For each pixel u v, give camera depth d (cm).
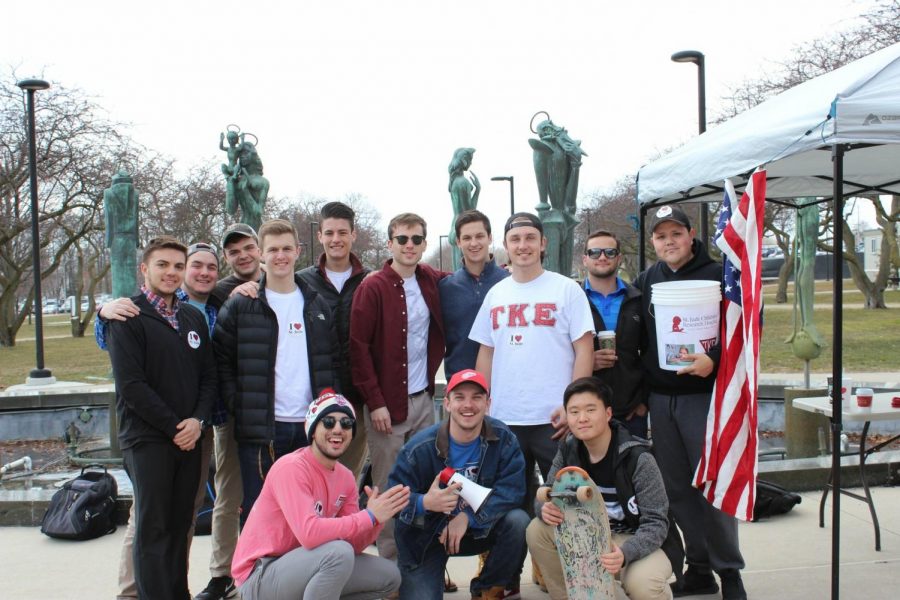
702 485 388
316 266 484
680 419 404
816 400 564
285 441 405
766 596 408
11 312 3009
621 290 434
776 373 1312
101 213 2583
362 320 429
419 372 446
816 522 536
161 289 379
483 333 423
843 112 335
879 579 428
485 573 388
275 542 346
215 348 411
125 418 375
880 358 1488
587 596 338
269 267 409
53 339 3120
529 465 424
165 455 373
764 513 545
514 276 415
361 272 483
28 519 568
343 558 328
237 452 436
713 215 2420
